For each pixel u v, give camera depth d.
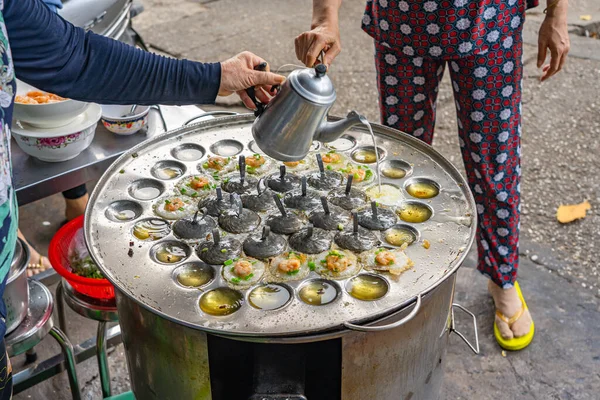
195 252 1.48
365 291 1.36
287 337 1.23
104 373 1.87
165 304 1.33
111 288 1.75
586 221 2.87
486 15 1.83
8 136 1.19
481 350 2.31
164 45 4.41
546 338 2.34
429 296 1.34
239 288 1.38
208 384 1.37
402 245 1.47
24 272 1.69
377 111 3.73
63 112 1.84
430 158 1.79
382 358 1.35
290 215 1.56
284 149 1.44
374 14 1.97
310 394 1.49
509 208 2.11
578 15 4.72
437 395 1.65
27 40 1.25
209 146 1.85
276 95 1.42
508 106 1.96
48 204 2.98
